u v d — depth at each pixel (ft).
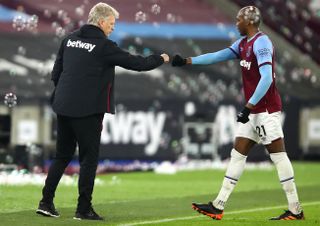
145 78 212.43
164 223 59.82
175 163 191.31
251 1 216.33
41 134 183.83
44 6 215.51
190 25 224.94
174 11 228.43
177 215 69.82
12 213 68.08
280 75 217.97
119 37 215.51
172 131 194.80
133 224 59.88
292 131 201.26
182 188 109.60
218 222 60.34
